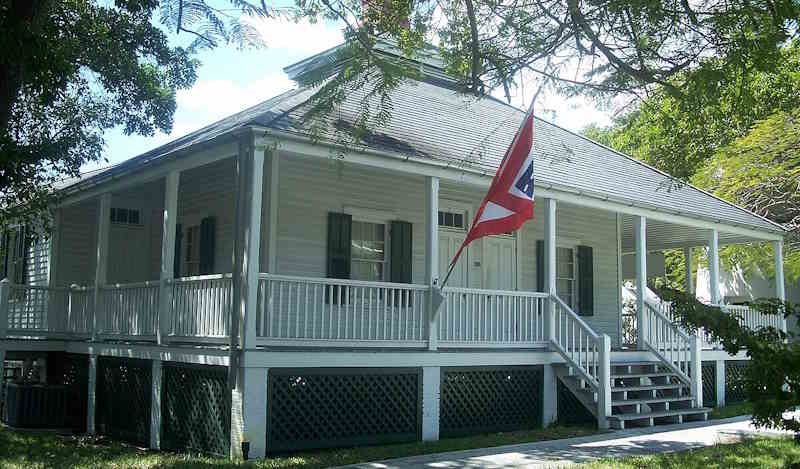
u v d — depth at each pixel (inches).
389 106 429.4
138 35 797.9
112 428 564.4
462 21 460.8
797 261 1014.4
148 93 836.0
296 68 673.6
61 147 757.9
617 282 799.7
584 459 410.6
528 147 483.5
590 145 824.9
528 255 708.0
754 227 789.9
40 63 396.8
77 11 713.6
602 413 534.9
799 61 878.4
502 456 424.2
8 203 656.4
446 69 482.9
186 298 487.2
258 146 428.8
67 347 649.6
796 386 276.4
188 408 477.1
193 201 652.7
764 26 405.4
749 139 1002.7
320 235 560.4
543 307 584.1
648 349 650.8
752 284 1151.6
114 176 562.3
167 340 500.4
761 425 291.9
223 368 443.8
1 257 826.8
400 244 595.2
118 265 719.1
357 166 567.8
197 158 479.2
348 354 457.7
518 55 462.3
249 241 425.1
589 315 756.6
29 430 597.6
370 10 429.1
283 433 435.5
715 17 408.8
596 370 577.0
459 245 656.4
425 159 497.0
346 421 459.5
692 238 878.4
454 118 657.0
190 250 660.1
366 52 414.9
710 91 414.9
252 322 422.0
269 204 534.3
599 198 619.2
